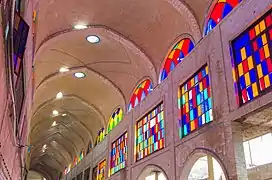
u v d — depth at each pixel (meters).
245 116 5.02
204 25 6.89
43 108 14.05
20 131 5.17
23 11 3.39
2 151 3.21
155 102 8.41
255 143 6.27
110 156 11.49
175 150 6.89
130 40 8.84
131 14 8.19
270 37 4.86
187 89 7.05
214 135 5.61
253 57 5.15
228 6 6.28
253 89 5.00
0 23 2.05
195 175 8.07
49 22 7.95
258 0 5.13
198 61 6.62
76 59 10.16
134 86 10.42
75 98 12.75
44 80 10.62
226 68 5.64
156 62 8.88
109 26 8.60
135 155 9.16
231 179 4.95
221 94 5.64
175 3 7.13
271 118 5.02
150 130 8.56
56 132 17.41
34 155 21.42
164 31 8.27
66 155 20.44
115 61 10.12
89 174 14.12
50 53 9.62
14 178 6.15
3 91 2.51
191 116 6.68
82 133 16.38
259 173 5.73
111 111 12.59
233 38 5.62
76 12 8.05
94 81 11.43
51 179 25.52
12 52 2.58
